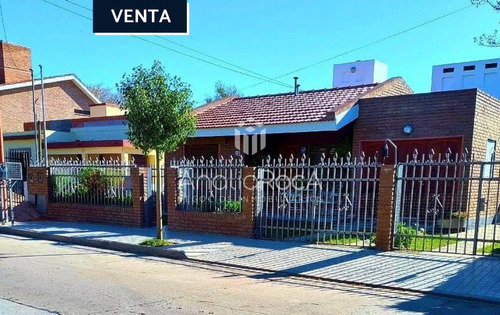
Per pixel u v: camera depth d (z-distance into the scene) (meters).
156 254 8.00
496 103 11.44
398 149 11.20
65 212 11.86
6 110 25.42
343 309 4.65
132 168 10.56
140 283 5.76
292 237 8.96
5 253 7.98
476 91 10.01
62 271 6.45
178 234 9.48
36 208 12.42
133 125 8.15
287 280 6.04
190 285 5.69
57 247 8.70
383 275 6.02
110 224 11.01
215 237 9.10
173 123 8.12
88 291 5.32
